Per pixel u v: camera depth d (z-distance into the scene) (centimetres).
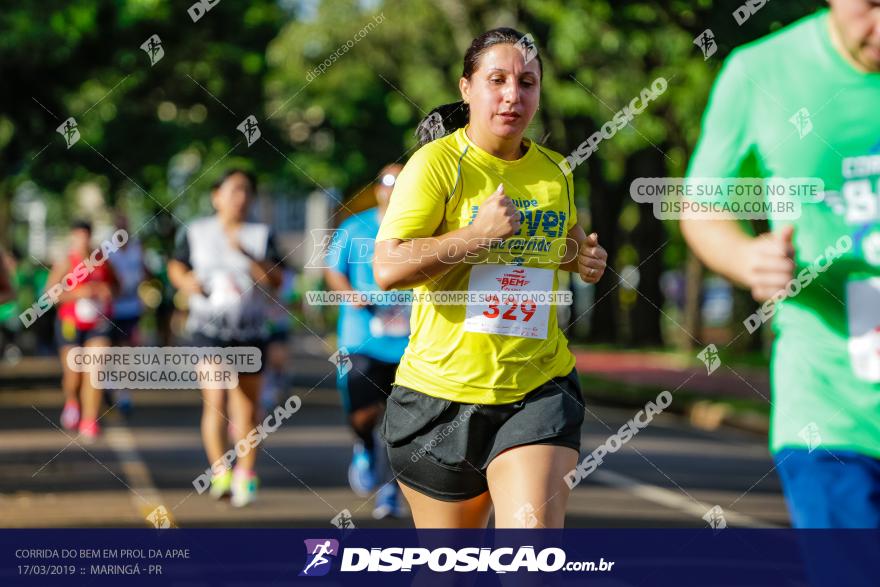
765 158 616
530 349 780
